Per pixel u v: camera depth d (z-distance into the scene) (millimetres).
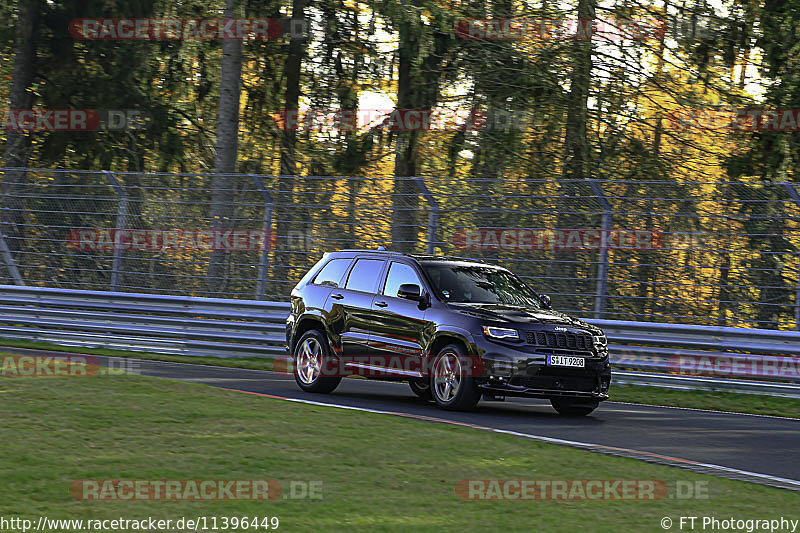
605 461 31625
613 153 88500
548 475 28875
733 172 86938
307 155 104188
